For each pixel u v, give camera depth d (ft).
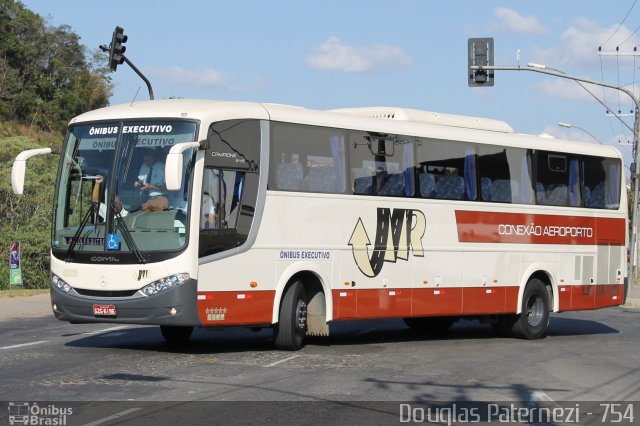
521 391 39.27
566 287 67.36
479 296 60.80
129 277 44.83
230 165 46.98
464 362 48.75
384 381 40.47
